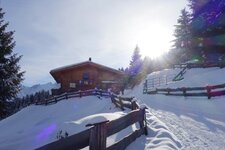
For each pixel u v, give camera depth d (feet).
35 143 44.78
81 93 104.73
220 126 36.52
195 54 120.16
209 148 25.88
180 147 26.17
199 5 107.45
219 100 56.75
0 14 71.15
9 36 70.85
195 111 51.19
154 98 82.69
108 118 38.40
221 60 100.01
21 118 101.81
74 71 123.34
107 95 99.86
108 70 126.21
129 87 168.35
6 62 68.95
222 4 95.61
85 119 39.96
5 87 65.72
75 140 17.71
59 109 94.27
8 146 48.73
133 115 28.37
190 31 113.60
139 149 25.48
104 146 20.35
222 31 100.48
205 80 86.69
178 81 102.12
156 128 33.19
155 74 157.58
